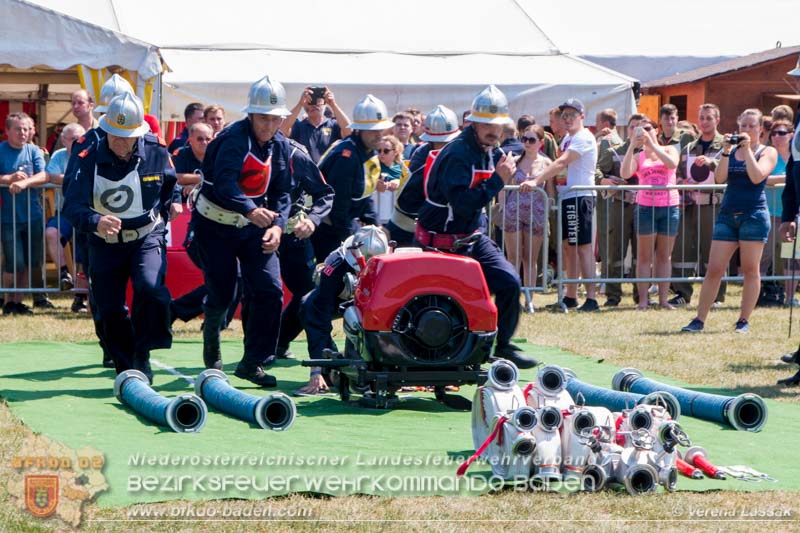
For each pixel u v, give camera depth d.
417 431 7.84
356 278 8.86
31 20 15.45
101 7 19.25
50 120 23.25
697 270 15.88
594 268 15.35
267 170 9.05
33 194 14.49
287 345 11.16
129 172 8.84
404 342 8.33
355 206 10.87
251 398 8.04
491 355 9.32
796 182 10.66
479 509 6.03
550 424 6.46
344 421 8.17
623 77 19.52
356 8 21.92
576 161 15.20
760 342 12.48
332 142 13.41
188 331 13.22
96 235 8.99
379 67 19.58
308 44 20.47
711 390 9.69
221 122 14.05
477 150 8.99
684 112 22.47
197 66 18.92
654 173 15.51
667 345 12.27
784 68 21.53
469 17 22.14
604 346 12.21
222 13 21.03
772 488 6.53
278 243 9.08
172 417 7.70
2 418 8.06
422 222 9.31
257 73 18.73
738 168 12.82
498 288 9.23
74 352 11.46
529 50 21.16
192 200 9.42
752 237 12.88
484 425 6.89
